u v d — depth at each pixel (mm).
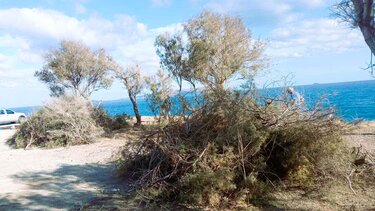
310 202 6031
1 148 16094
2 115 29875
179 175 6520
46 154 13203
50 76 24281
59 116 15578
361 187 6559
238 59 17234
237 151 6543
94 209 6191
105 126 19125
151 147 7684
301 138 6742
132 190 7008
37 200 6852
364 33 4141
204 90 7582
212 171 6070
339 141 6777
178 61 17734
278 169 6977
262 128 6754
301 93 7375
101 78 24422
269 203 6090
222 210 5891
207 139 6676
